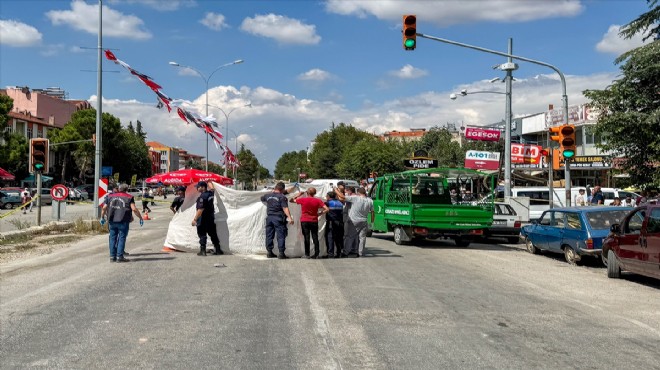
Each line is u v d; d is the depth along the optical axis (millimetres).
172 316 7141
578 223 12977
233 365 5219
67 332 6355
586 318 7414
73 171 83500
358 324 6816
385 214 18531
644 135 15039
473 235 16875
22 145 60062
